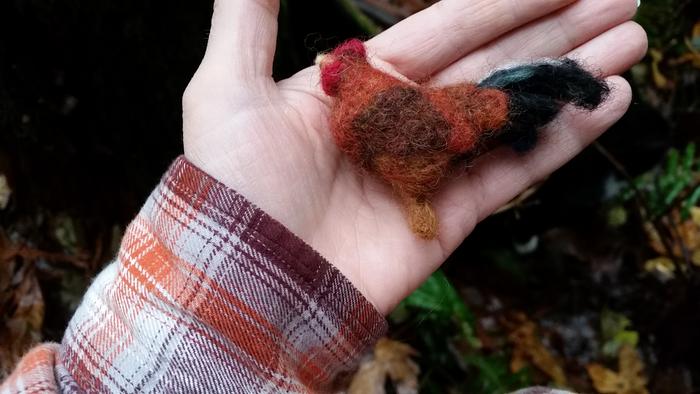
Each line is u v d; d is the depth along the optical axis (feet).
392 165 0.74
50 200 1.18
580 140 0.87
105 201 1.24
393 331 1.28
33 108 1.10
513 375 1.27
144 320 0.59
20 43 1.04
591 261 1.43
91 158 1.20
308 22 1.17
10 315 1.10
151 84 1.15
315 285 0.64
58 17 1.02
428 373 1.26
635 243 1.44
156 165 1.26
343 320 0.67
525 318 1.39
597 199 1.35
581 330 1.39
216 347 0.59
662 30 1.49
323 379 0.69
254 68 0.69
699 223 1.45
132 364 0.59
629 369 1.33
